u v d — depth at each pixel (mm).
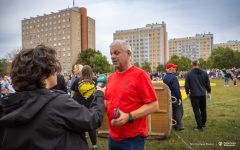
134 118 1566
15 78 1020
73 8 76438
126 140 1765
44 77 1098
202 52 141250
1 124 928
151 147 3658
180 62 66000
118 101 1779
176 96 4469
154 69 106500
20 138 942
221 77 31094
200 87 4473
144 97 1685
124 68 1847
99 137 4285
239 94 11148
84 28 77062
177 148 3562
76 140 1092
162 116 3969
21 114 904
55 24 74500
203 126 4832
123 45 1799
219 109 6941
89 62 66562
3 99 997
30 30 79875
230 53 43188
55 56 1189
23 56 1064
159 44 105750
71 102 1101
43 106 982
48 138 958
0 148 1011
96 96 1405
